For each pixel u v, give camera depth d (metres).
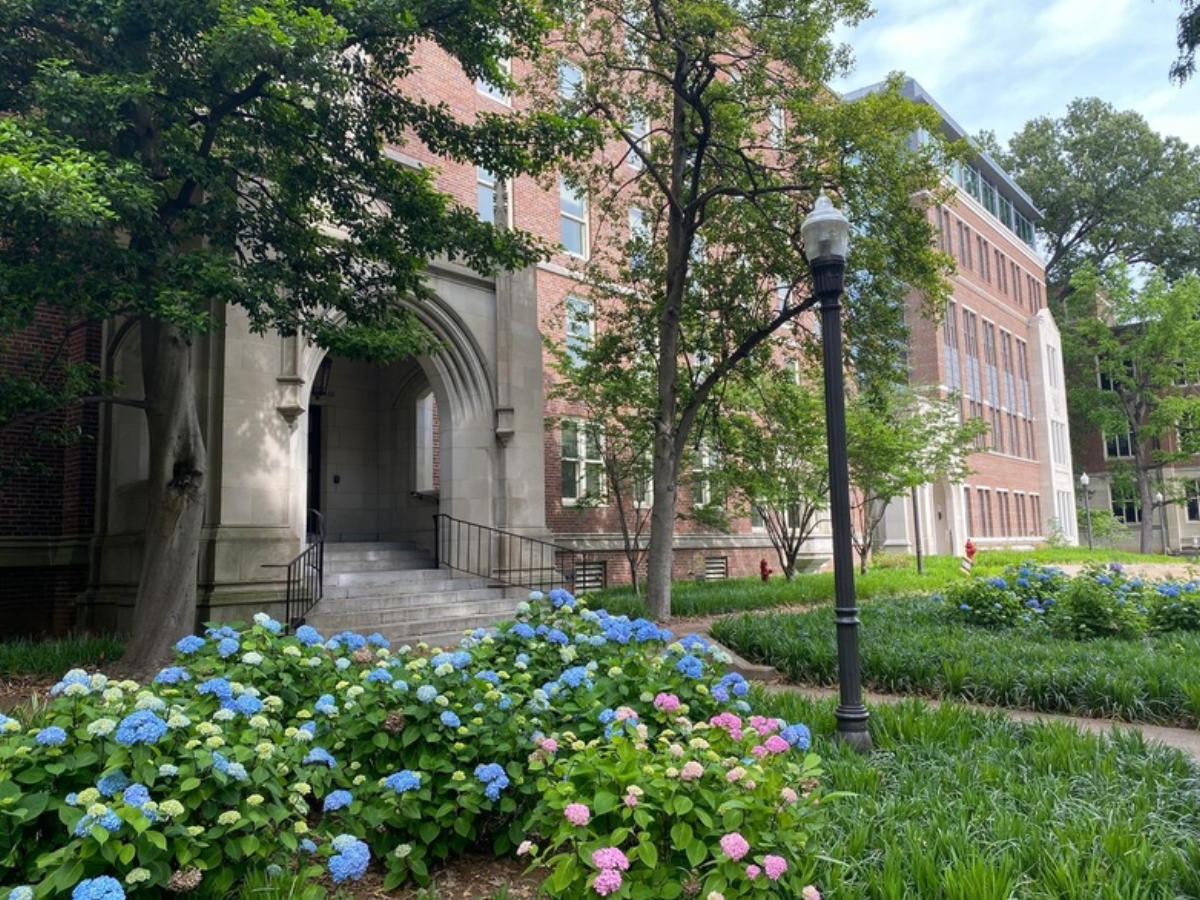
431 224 10.06
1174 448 54.69
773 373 17.34
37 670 8.74
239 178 9.83
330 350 9.62
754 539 24.91
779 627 11.04
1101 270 54.81
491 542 14.59
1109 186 56.91
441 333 14.48
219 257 8.04
